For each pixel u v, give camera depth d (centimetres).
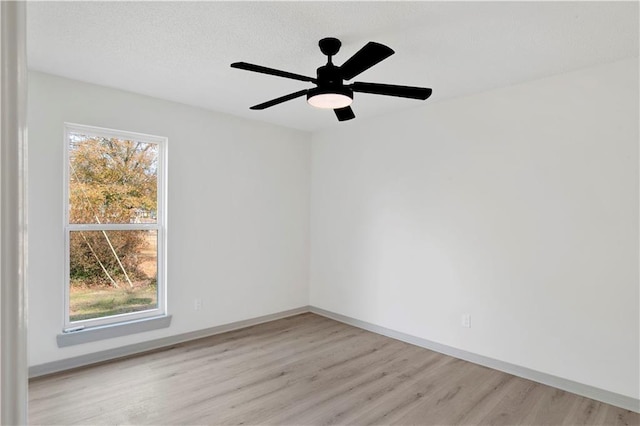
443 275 361
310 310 501
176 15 212
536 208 303
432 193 371
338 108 266
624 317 263
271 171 457
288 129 475
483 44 244
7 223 38
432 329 370
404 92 239
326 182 482
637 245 258
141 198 362
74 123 313
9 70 38
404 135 396
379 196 420
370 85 231
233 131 419
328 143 480
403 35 233
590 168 277
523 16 210
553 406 263
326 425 236
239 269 427
